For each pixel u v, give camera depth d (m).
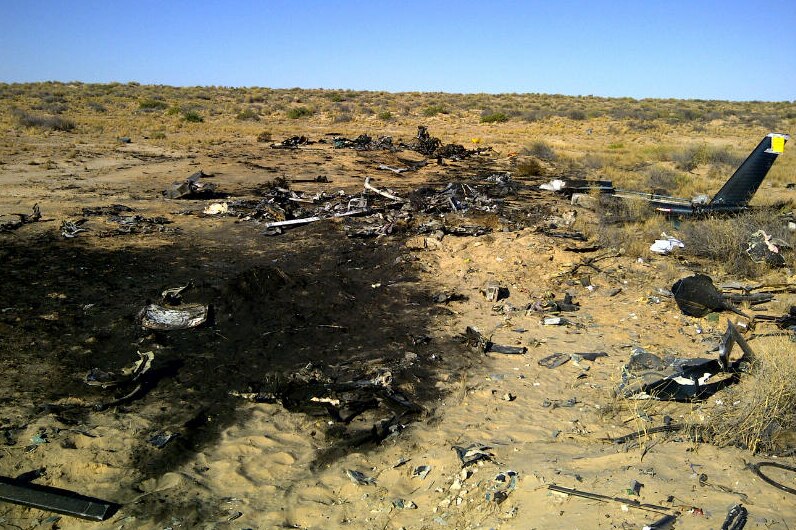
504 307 10.05
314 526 4.96
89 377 7.05
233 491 5.42
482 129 44.50
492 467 5.62
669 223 14.85
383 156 28.50
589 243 13.56
